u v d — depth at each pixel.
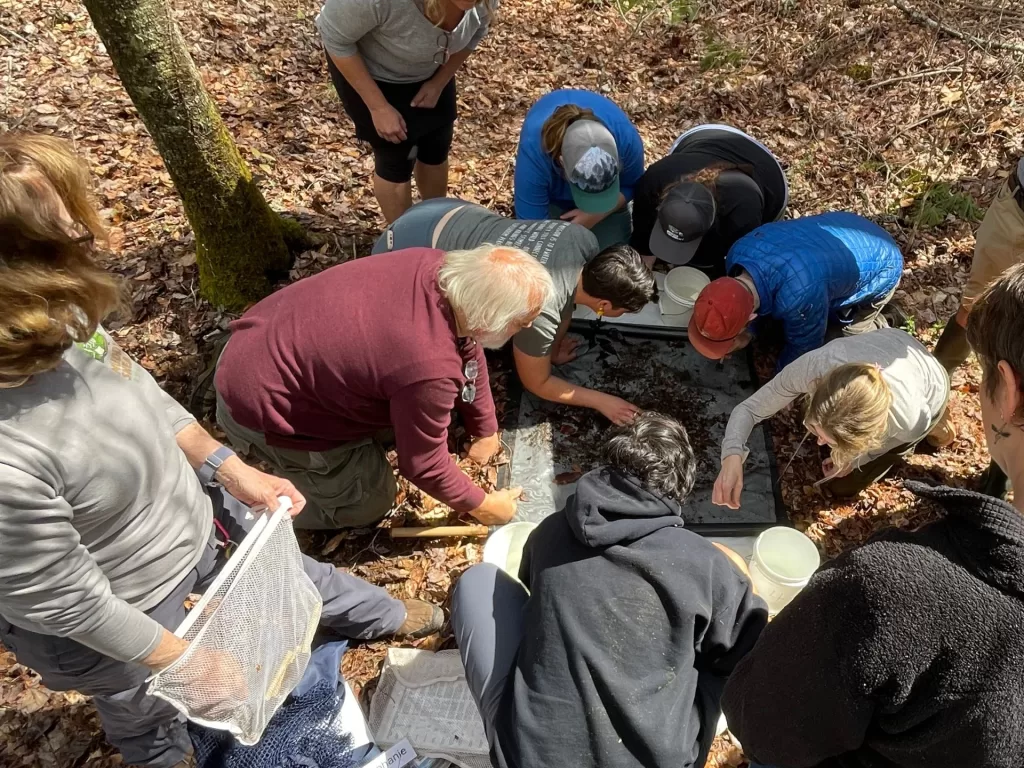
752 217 3.27
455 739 2.33
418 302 2.19
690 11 5.29
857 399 2.27
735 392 3.32
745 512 2.96
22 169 1.14
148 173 3.84
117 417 1.47
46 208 1.16
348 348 2.19
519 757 1.84
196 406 3.13
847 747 1.16
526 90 4.73
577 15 5.29
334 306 2.23
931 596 0.95
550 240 2.73
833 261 2.91
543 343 2.78
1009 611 0.92
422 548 2.85
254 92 4.36
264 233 3.36
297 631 1.98
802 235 2.98
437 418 2.26
